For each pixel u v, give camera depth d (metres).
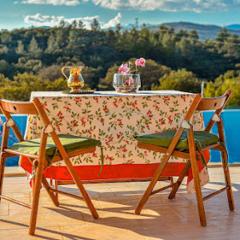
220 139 2.80
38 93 3.01
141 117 2.88
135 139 2.81
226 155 2.79
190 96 2.93
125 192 3.21
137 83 3.13
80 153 2.54
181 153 2.58
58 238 2.33
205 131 2.88
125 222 2.58
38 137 2.74
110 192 3.21
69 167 2.53
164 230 2.45
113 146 2.87
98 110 2.82
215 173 3.78
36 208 2.38
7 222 2.55
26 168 2.74
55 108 2.75
